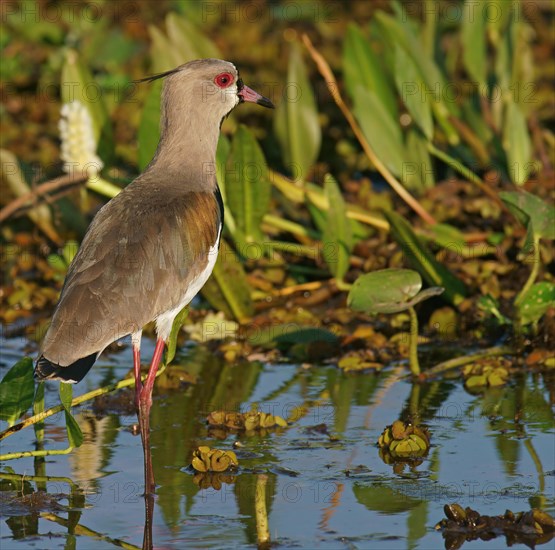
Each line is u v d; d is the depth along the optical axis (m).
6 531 8.11
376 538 7.86
